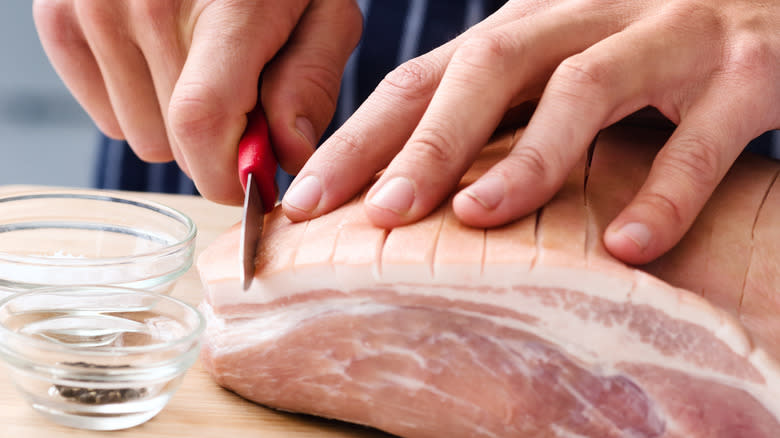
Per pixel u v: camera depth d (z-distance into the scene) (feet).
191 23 4.98
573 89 3.47
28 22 20.61
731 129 3.67
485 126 3.57
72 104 21.01
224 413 3.77
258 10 4.74
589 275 3.23
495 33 3.73
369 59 7.36
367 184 4.06
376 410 3.68
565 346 3.39
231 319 3.80
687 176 3.49
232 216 6.91
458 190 3.70
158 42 5.11
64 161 18.03
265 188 4.23
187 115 4.47
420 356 3.55
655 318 3.25
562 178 3.47
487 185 3.35
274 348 3.71
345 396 3.69
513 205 3.38
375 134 3.88
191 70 4.59
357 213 3.75
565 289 3.28
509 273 3.29
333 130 7.61
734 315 3.47
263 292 3.66
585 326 3.33
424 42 7.21
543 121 3.45
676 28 3.83
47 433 3.42
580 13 3.98
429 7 7.16
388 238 3.46
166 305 3.90
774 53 3.89
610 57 3.57
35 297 3.79
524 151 3.42
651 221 3.35
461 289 3.36
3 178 16.98
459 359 3.51
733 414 3.30
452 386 3.53
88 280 4.22
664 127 4.52
